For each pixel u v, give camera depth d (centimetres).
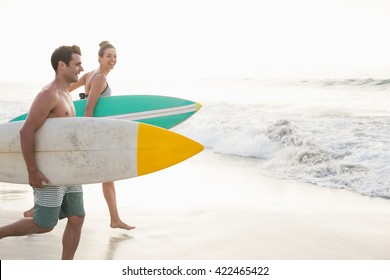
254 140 1157
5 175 462
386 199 730
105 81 627
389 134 1083
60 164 438
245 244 545
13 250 520
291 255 513
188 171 962
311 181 850
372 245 542
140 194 772
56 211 433
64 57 433
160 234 577
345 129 1170
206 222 623
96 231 587
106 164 449
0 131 460
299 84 2541
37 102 418
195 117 1536
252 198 742
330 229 595
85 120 446
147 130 457
